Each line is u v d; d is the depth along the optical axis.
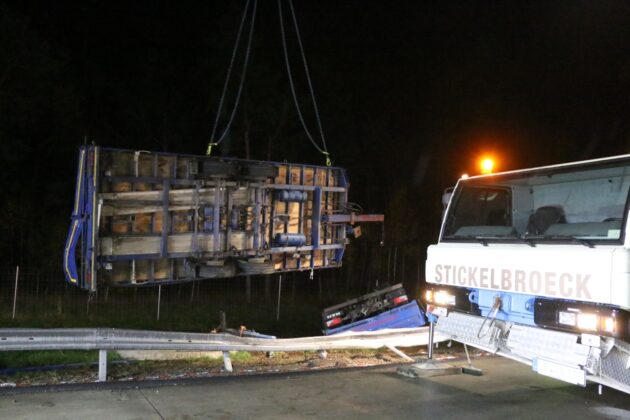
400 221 24.00
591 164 5.88
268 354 9.74
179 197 8.61
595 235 5.51
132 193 8.17
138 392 6.25
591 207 6.02
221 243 8.98
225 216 9.07
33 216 20.09
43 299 17.30
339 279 24.36
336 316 12.48
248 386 6.67
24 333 6.60
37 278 17.69
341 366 8.53
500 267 5.98
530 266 5.65
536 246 5.82
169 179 8.47
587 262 5.15
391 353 10.14
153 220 8.44
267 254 9.76
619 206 5.68
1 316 14.97
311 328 17.14
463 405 6.12
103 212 7.95
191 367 8.16
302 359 9.43
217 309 18.30
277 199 9.90
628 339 5.01
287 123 24.58
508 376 7.52
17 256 19.44
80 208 8.03
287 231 10.14
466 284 6.39
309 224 10.54
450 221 6.99
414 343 10.41
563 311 5.34
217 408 5.75
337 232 11.20
